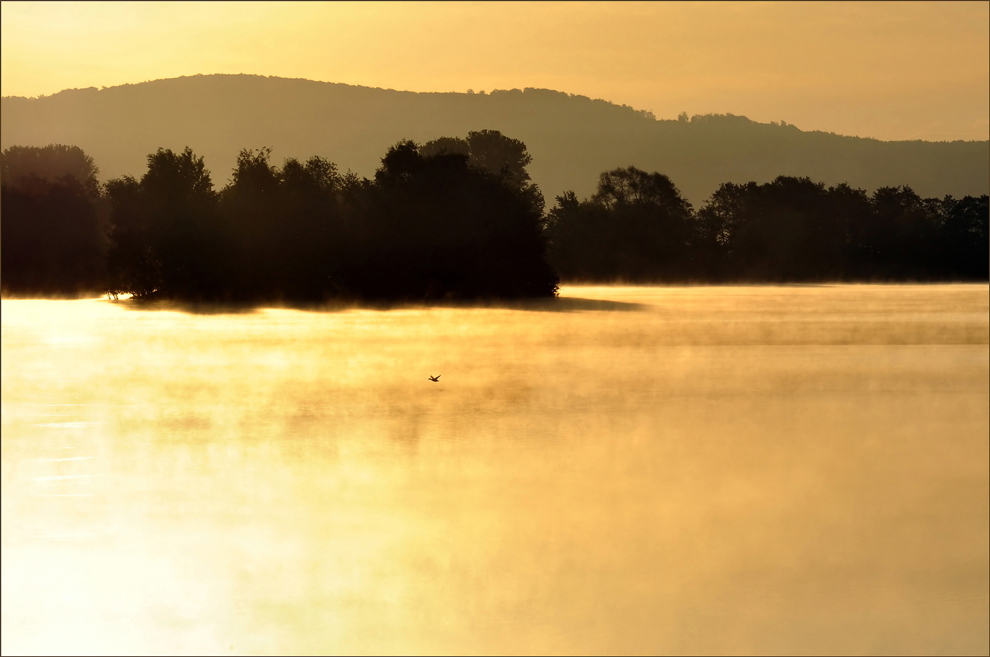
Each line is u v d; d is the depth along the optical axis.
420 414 68.56
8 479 48.97
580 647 30.42
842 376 90.44
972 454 56.59
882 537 39.88
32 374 90.06
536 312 175.88
